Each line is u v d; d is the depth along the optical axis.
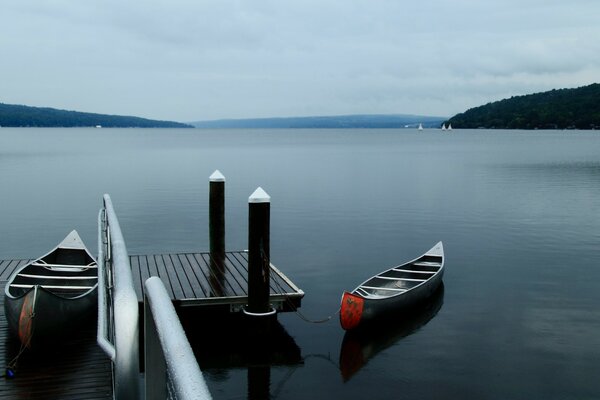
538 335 12.21
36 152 74.69
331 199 31.55
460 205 29.50
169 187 36.03
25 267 10.27
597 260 18.48
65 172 45.72
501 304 14.15
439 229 23.41
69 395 6.13
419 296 13.34
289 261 18.22
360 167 53.12
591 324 12.84
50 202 29.39
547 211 27.64
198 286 11.49
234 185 37.81
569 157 66.75
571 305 14.10
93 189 34.72
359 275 16.70
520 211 27.64
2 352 7.35
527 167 52.66
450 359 11.05
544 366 10.77
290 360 10.88
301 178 42.56
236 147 97.62
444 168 51.88
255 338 10.52
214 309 10.84
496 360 10.98
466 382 10.15
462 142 120.06
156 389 1.93
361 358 11.03
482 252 19.53
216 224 14.45
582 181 40.59
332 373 10.44
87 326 8.35
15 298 7.31
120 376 1.92
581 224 24.39
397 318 12.66
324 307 13.87
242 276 12.23
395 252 19.53
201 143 118.38
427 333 12.27
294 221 25.02
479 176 44.28
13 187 35.25
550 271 17.17
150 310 1.86
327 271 17.09
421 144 111.38
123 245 2.91
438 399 9.59
